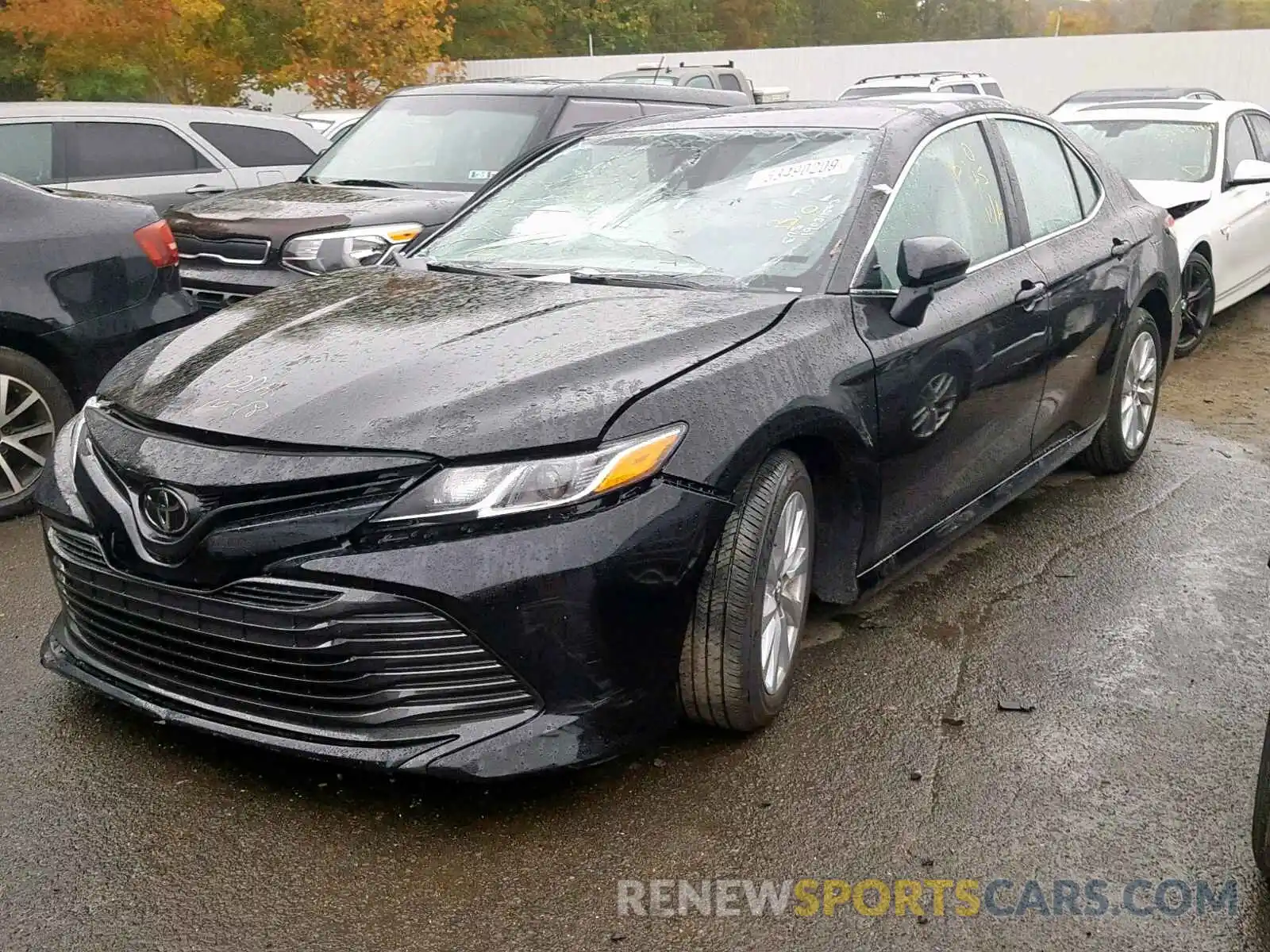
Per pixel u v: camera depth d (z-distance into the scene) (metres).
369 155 7.87
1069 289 4.83
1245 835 3.06
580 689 2.99
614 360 3.18
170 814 3.08
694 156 4.39
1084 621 4.29
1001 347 4.33
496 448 2.89
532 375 3.08
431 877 2.86
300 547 2.88
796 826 3.07
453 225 4.55
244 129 9.41
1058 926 2.72
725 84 16.28
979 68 28.70
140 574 3.07
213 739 3.42
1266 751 2.73
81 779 3.21
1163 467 6.07
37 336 5.23
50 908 2.72
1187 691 3.80
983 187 4.59
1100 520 5.30
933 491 4.12
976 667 3.93
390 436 2.90
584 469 2.93
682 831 3.04
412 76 22.91
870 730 3.53
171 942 2.63
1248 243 8.85
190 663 3.13
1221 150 8.89
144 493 3.06
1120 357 5.42
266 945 2.62
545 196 4.50
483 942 2.65
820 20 60.16
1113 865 2.94
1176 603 4.46
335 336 3.41
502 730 2.94
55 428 5.37
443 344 3.28
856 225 3.90
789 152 4.27
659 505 3.02
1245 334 9.26
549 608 2.90
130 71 23.53
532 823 3.07
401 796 3.17
